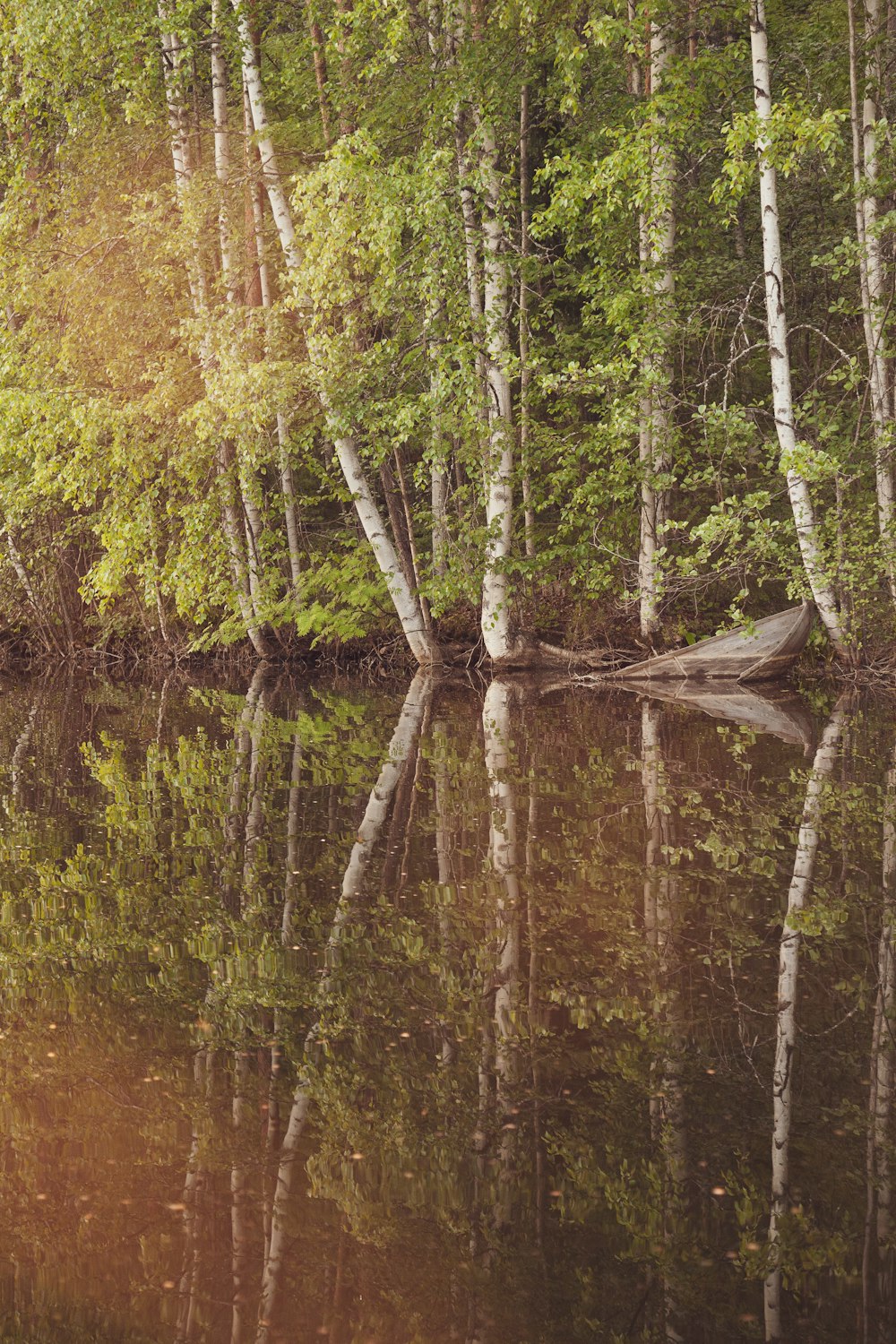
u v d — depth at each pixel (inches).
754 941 214.4
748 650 646.5
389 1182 137.3
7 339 708.7
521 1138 147.3
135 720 561.3
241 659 895.1
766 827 298.0
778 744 430.9
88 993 195.8
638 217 637.3
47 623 965.2
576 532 732.7
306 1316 114.3
